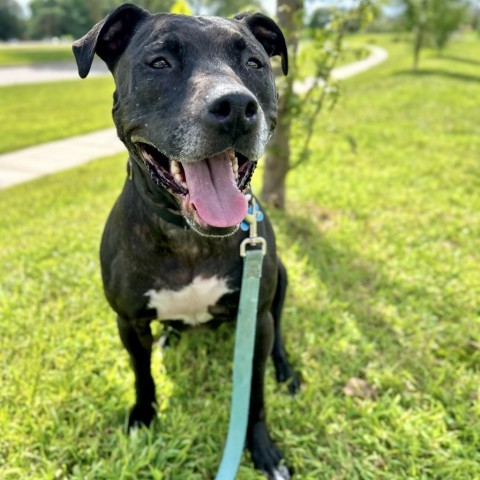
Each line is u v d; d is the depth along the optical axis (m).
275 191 1.06
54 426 0.52
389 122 2.03
